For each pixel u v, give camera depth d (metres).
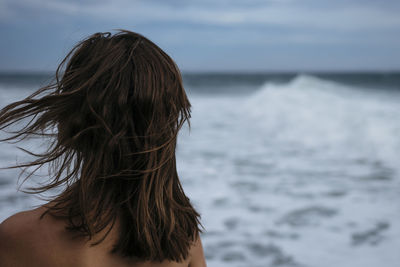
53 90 0.65
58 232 0.61
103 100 0.60
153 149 0.64
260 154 8.03
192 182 5.90
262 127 11.34
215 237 4.00
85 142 0.63
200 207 4.83
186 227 0.76
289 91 16.88
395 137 8.80
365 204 4.99
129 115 0.62
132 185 0.65
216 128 11.27
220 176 6.25
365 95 17.58
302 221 4.44
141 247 0.66
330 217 4.55
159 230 0.68
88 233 0.62
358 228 4.24
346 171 6.72
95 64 0.62
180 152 8.09
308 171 6.68
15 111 0.62
